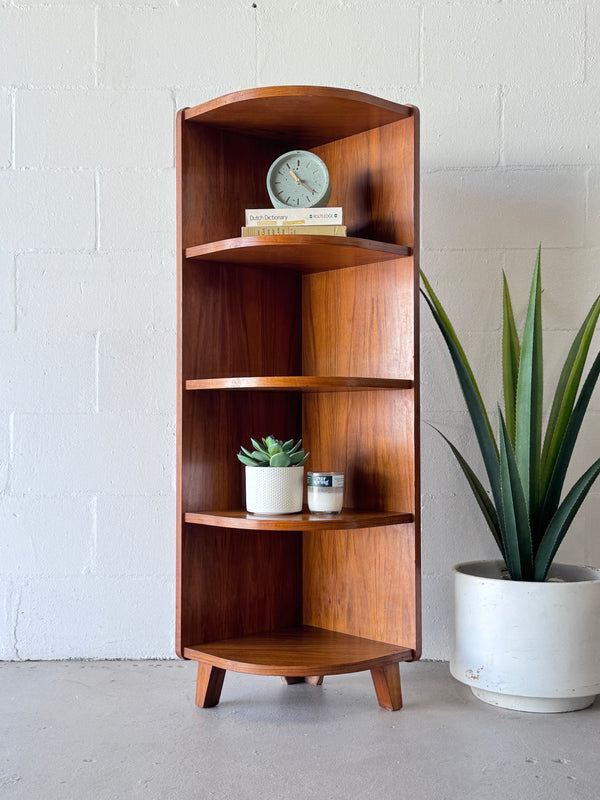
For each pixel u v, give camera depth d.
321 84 2.08
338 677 1.96
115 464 2.08
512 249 2.08
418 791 1.35
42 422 2.07
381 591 1.83
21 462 2.07
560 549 2.07
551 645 1.67
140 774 1.42
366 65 2.07
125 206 2.08
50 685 1.88
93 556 2.08
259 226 1.72
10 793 1.34
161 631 2.08
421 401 2.08
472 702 1.78
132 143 2.08
